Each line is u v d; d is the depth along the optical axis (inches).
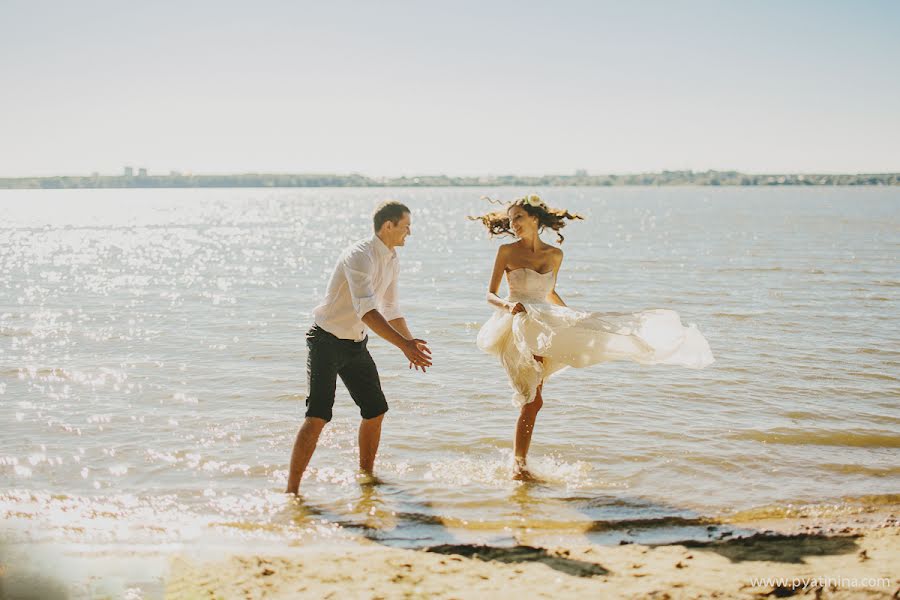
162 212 3873.0
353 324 224.7
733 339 452.4
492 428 284.4
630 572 170.2
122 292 707.4
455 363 394.6
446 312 577.0
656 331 239.3
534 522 202.7
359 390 234.8
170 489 222.4
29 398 319.6
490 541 191.2
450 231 2031.3
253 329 495.8
